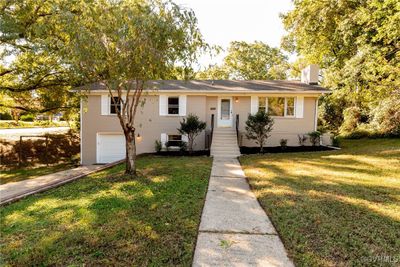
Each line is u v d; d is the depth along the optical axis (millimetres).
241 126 15734
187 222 4555
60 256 3500
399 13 10594
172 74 8016
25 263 3363
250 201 5844
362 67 13289
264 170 9000
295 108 15383
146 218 4738
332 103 22547
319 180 7434
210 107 15828
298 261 3326
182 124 14055
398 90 12086
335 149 14117
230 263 3307
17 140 17438
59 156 18828
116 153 15828
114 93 15000
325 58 23516
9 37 11594
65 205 5707
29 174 12625
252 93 15164
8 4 11867
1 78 15141
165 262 3326
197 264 3289
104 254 3525
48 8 11883
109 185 7387
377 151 11828
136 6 6625
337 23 18156
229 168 9781
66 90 16516
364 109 19766
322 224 4367
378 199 5656
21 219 4957
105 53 6887
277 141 15477
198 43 7523
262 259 3395
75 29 6492
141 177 8180
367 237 3908
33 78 15180
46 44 7477
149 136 15531
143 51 6836
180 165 10219
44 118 34156
